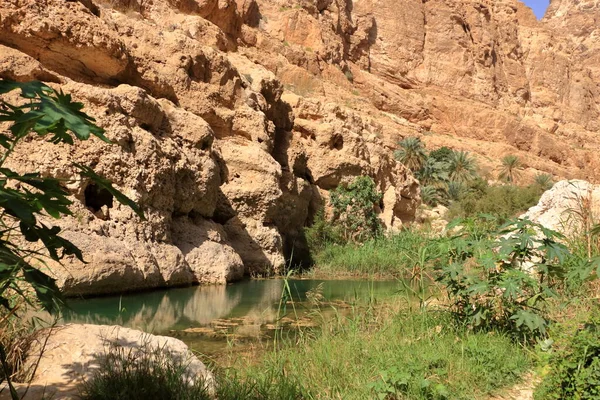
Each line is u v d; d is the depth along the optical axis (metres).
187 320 7.73
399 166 32.59
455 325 5.06
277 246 17.66
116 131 11.95
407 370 3.78
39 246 8.72
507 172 65.44
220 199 16.77
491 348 4.30
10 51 11.57
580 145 91.62
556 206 7.52
